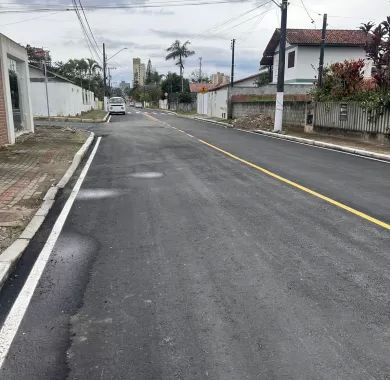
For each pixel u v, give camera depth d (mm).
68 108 36969
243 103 35344
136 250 5598
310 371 3158
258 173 11023
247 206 7684
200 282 4641
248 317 3916
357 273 4828
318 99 23141
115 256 5406
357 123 19656
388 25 19047
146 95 111062
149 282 4660
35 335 3674
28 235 6086
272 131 24516
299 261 5172
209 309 4066
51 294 4414
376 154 14766
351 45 38750
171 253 5473
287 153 15367
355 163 13117
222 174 10859
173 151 15562
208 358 3324
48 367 3242
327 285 4535
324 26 27578
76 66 79750
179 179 10219
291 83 40219
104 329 3750
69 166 11898
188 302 4207
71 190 9172
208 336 3623
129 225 6652
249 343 3516
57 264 5180
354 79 22328
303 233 6184
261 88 38719
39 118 33875
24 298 4336
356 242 5805
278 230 6320
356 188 9242
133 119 38469
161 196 8492
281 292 4391
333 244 5734
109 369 3205
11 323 3869
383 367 3199
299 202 7957
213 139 20328
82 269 5027
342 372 3145
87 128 26828
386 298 4254
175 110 70188
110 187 9414
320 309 4047
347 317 3902
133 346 3490
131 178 10414
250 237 6027
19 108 19812
